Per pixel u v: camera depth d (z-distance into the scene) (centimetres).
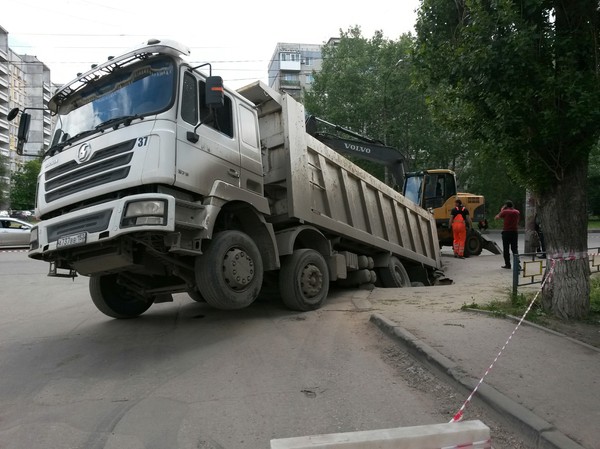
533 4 511
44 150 670
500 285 1012
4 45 8431
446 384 429
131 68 592
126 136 541
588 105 496
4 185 6359
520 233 3194
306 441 223
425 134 3616
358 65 3891
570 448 296
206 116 598
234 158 630
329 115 3847
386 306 736
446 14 621
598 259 980
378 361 502
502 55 514
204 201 574
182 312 777
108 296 709
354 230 899
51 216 609
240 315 722
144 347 570
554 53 531
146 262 585
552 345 501
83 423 370
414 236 1180
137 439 343
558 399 369
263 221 663
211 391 427
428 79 654
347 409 386
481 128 616
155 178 514
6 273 1359
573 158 577
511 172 642
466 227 1803
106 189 534
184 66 574
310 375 462
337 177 870
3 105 8381
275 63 8200
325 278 769
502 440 333
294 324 653
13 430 360
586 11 530
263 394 418
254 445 332
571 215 602
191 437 344
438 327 574
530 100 541
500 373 422
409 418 369
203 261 562
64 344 604
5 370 504
